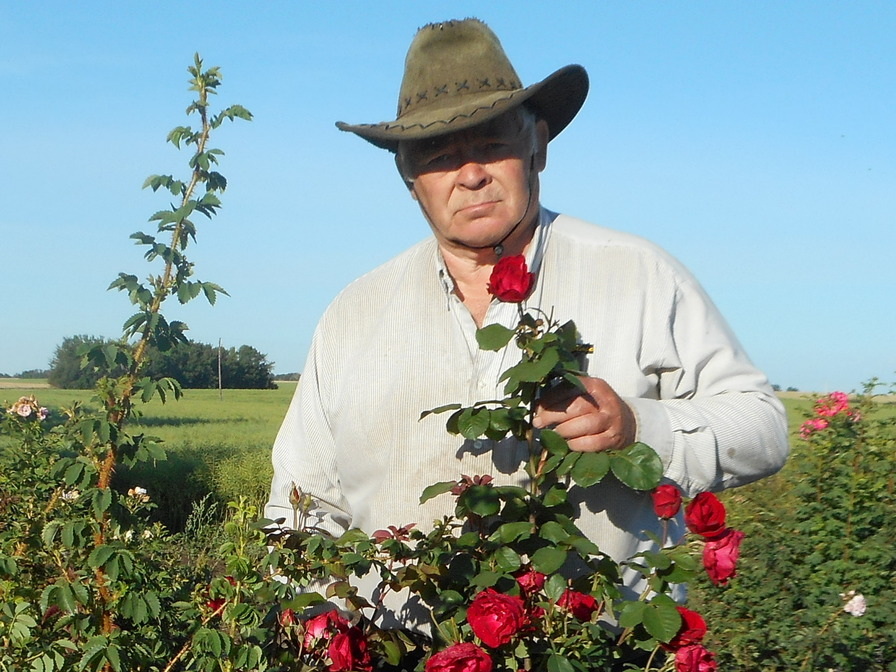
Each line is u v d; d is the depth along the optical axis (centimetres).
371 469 234
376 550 207
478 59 225
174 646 242
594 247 228
